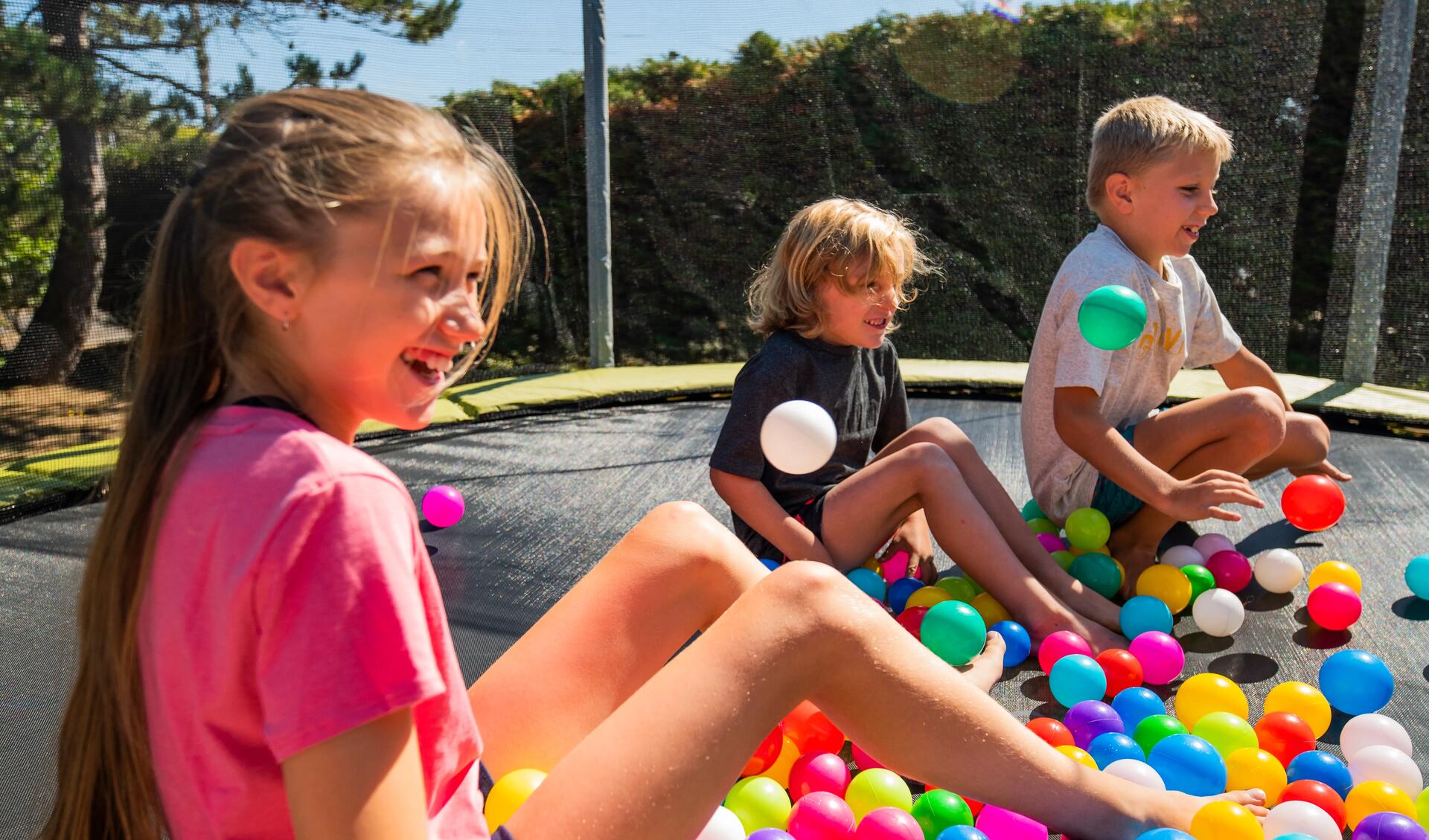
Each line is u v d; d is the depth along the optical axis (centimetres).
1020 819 134
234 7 482
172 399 91
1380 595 242
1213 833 132
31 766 172
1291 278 524
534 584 250
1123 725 173
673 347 588
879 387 255
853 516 222
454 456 371
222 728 85
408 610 84
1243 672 208
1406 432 396
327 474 83
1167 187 249
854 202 240
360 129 90
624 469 351
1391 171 448
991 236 547
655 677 114
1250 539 281
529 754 130
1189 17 507
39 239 493
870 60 549
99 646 90
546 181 561
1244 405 241
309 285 88
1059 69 529
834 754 170
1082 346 241
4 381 510
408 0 504
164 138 484
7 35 457
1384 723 169
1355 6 512
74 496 333
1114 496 260
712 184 573
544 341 570
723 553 143
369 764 81
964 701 126
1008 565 214
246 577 81
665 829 106
